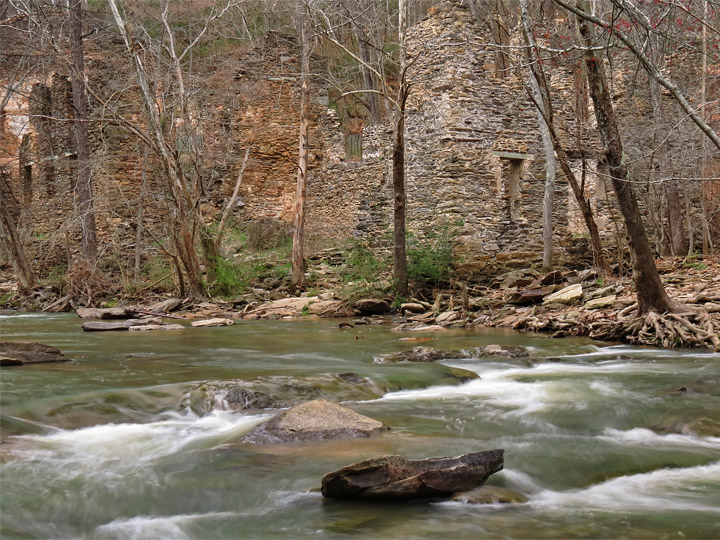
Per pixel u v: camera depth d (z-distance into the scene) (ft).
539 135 74.69
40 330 52.95
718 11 45.65
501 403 28.68
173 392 27.32
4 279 99.04
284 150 99.76
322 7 82.38
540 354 40.19
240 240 85.25
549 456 22.31
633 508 18.54
